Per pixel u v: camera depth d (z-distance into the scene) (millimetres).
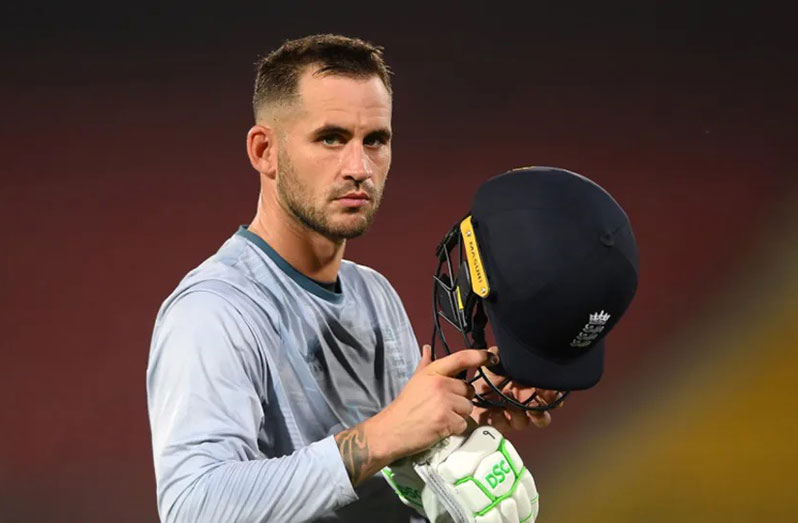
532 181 5375
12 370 17922
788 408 18328
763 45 22609
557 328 5219
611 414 18375
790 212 21547
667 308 20422
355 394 6410
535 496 5973
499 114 21891
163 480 5410
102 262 19203
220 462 5324
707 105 22234
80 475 16844
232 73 20766
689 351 19812
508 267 5219
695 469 17109
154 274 19250
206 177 20234
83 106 20219
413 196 21156
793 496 16266
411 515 6594
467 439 5762
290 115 5879
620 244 5227
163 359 5645
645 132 22094
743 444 17609
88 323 18547
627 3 22203
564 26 22156
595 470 17375
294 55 5910
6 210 19328
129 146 20172
